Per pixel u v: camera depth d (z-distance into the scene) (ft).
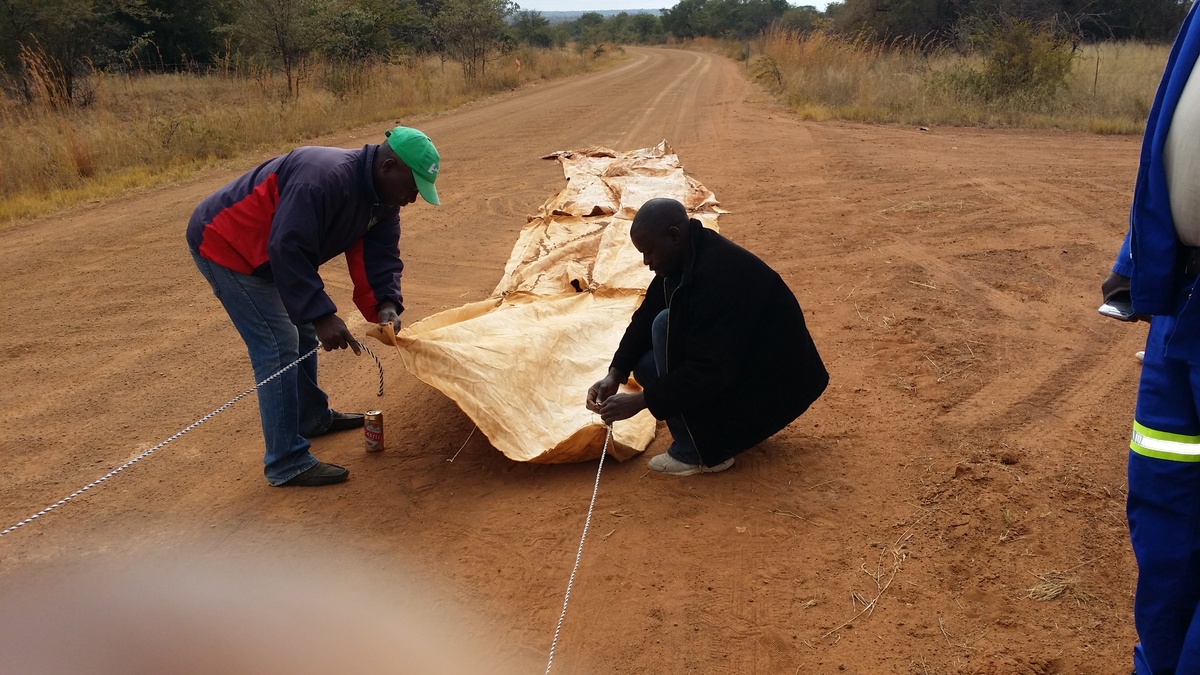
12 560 12.55
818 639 10.49
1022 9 96.68
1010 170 38.06
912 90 61.77
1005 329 19.88
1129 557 11.61
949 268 24.50
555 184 39.55
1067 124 52.90
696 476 14.24
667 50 239.91
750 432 13.93
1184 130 7.63
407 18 102.58
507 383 15.17
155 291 25.79
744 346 13.19
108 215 35.70
